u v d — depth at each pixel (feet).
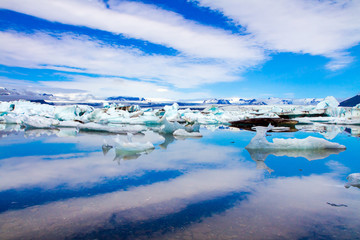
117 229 5.08
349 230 5.09
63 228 5.09
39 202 6.56
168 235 4.84
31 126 30.89
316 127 38.09
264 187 7.93
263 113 60.75
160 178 8.93
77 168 10.38
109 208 6.17
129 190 7.57
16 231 4.94
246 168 10.53
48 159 12.20
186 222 5.41
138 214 5.82
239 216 5.73
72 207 6.22
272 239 4.72
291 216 5.75
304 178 8.98
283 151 14.75
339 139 22.06
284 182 8.48
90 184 8.17
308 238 4.76
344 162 11.75
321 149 15.38
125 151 14.29
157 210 6.06
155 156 13.16
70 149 15.11
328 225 5.31
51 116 47.01
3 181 8.48
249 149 15.48
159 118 43.80
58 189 7.64
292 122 39.01
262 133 16.12
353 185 8.13
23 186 7.93
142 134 25.79
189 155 13.52
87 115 46.19
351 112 52.29
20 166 10.69
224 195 7.14
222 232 4.97
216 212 5.96
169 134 25.86
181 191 7.50
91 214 5.80
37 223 5.31
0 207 6.21
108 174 9.45
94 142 18.33
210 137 23.11
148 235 4.84
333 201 6.72
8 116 38.11
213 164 11.27
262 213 5.91
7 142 18.20
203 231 5.00
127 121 42.88
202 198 6.90
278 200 6.77
